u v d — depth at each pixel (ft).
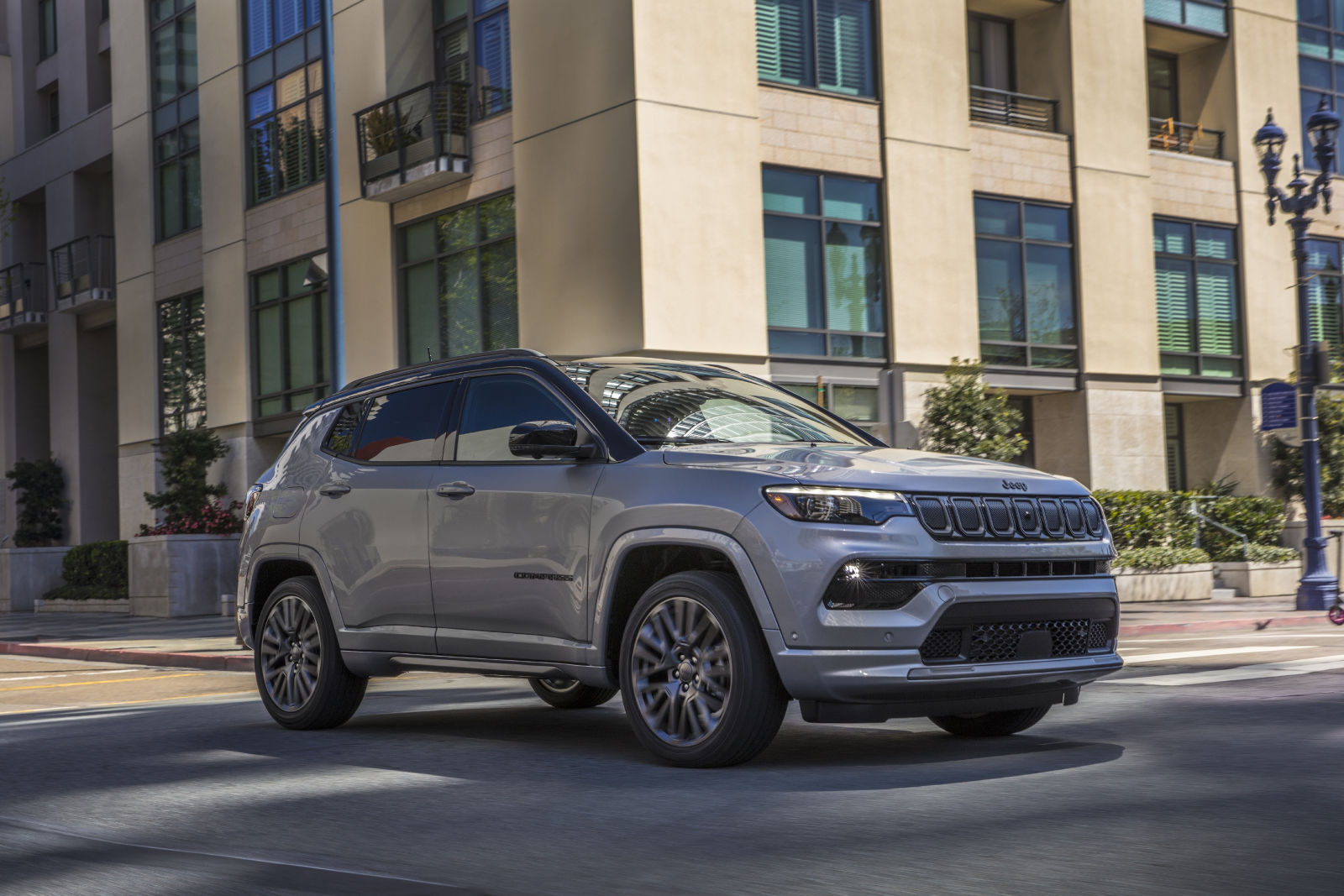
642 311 63.26
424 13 77.20
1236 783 18.08
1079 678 20.31
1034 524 20.12
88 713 32.32
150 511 102.37
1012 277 77.71
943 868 13.83
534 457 22.03
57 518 116.78
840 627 18.56
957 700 19.17
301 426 27.66
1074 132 80.28
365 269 80.94
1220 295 87.25
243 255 93.15
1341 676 30.99
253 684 41.86
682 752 19.90
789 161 69.05
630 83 63.93
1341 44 94.22
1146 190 82.74
